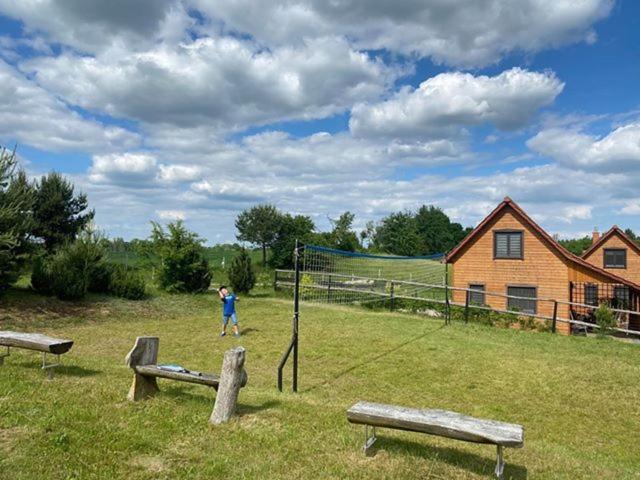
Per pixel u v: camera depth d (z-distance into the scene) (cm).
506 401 906
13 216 1623
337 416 647
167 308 1941
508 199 2502
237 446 514
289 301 2289
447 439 604
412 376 1048
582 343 1510
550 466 527
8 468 427
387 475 462
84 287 1823
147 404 627
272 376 998
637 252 3406
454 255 2641
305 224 5200
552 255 2422
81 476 425
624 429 790
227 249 5462
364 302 2138
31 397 618
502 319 1927
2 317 1410
